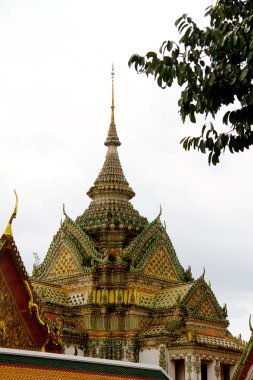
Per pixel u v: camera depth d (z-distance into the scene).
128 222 80.06
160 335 69.88
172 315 72.00
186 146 26.12
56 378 39.34
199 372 67.44
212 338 71.12
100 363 43.22
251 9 24.70
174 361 69.56
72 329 71.81
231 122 25.17
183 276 80.06
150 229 78.69
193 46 25.11
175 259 79.81
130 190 83.94
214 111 25.17
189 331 69.75
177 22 25.22
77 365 41.78
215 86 24.69
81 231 78.00
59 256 78.50
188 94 24.95
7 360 38.62
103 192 82.62
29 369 38.91
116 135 86.88
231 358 70.50
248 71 23.62
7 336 46.50
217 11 25.09
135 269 74.81
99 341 71.88
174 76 24.88
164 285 77.12
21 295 47.91
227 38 23.77
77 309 73.56
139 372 45.00
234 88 24.72
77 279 75.50
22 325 47.66
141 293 74.62
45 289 73.88
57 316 72.50
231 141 25.55
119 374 43.53
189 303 72.56
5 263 47.44
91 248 76.62
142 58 25.44
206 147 25.81
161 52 25.16
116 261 75.00
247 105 24.42
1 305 46.72
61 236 78.75
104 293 73.62
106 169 84.56
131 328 71.88
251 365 52.31
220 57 24.78
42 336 48.34
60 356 41.41
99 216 80.31
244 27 23.56
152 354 70.25
